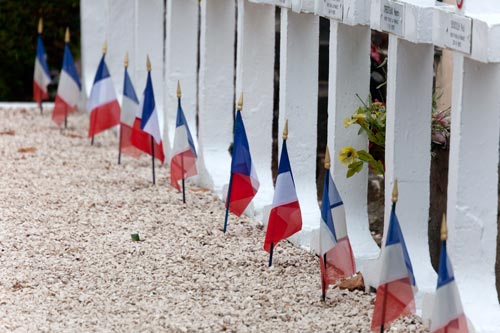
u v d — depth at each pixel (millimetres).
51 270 12234
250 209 14594
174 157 15078
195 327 10453
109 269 12305
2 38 24391
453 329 9453
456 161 10188
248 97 14891
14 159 18156
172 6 17406
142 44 19141
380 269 10398
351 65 12422
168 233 13797
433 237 13086
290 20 13633
